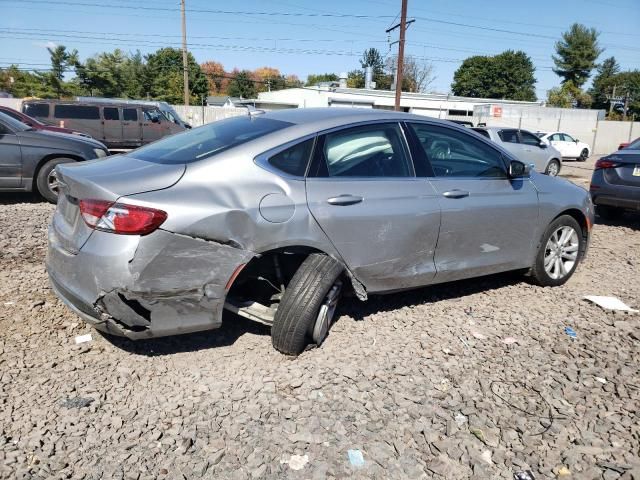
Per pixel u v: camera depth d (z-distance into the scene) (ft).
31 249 18.15
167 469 8.20
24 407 9.46
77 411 9.45
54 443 8.63
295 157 11.52
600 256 21.33
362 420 9.56
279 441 8.92
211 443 8.80
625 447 9.14
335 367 11.27
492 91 298.76
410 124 13.60
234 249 10.45
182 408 9.68
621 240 24.44
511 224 15.06
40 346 11.55
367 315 13.98
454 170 14.14
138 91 201.57
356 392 10.38
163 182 10.22
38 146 26.03
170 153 11.62
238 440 8.90
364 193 12.11
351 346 12.22
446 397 10.37
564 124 124.16
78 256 10.05
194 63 252.62
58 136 27.02
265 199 10.78
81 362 11.02
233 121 13.34
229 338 12.34
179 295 10.11
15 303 13.51
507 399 10.40
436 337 12.89
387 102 166.09
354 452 8.73
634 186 26.00
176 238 9.90
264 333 12.66
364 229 12.05
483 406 10.13
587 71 269.44
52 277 10.98
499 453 8.88
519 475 8.39
